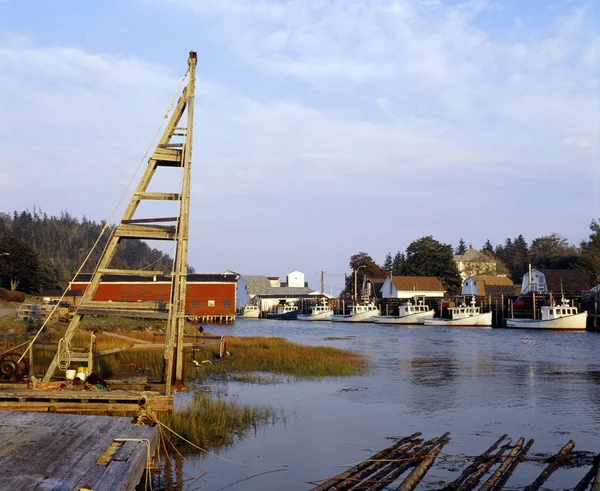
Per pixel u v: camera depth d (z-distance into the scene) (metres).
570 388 27.23
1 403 15.94
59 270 138.00
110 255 19.69
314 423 19.00
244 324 113.50
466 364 37.94
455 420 19.88
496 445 16.38
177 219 20.05
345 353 41.62
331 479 12.91
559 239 165.25
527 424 19.34
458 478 13.23
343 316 127.38
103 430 11.41
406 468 13.97
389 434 17.70
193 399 21.34
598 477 12.99
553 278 108.69
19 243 114.44
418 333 80.12
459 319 99.25
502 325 96.38
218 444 16.02
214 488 12.69
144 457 10.32
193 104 20.56
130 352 32.19
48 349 31.84
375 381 29.16
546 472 13.87
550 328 84.19
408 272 143.38
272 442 16.48
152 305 19.97
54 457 9.50
